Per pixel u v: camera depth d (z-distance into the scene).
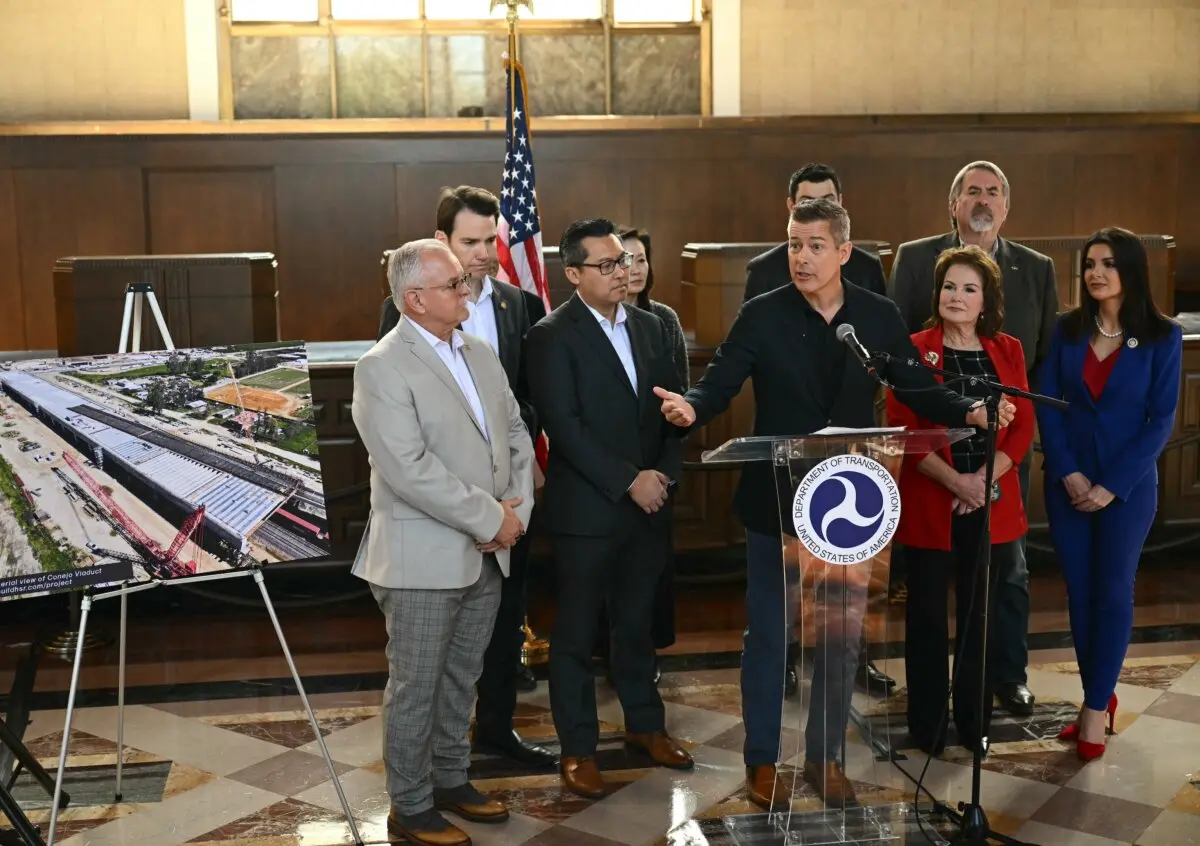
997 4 8.80
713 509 5.59
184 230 8.22
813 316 3.36
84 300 5.24
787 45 8.77
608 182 8.34
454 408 3.14
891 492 3.01
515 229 4.73
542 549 5.50
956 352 3.68
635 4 8.73
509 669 3.74
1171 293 6.13
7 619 5.13
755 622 3.44
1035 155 8.51
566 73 8.77
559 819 3.38
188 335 5.32
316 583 5.57
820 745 3.10
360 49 8.64
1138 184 8.58
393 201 8.24
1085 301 3.81
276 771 3.70
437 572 3.09
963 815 3.16
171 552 3.14
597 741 3.60
